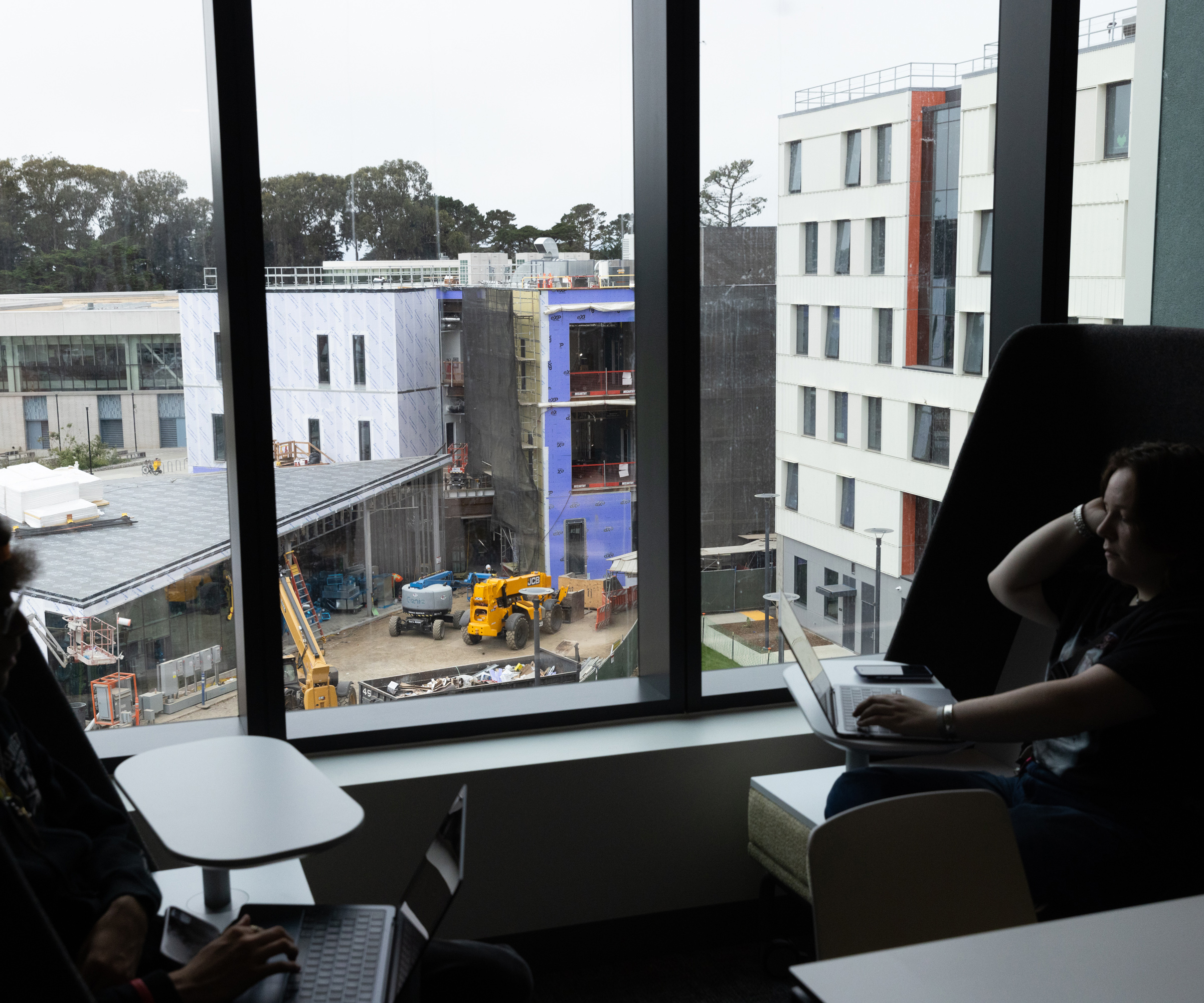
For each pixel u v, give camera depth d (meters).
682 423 2.64
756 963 2.48
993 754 2.52
